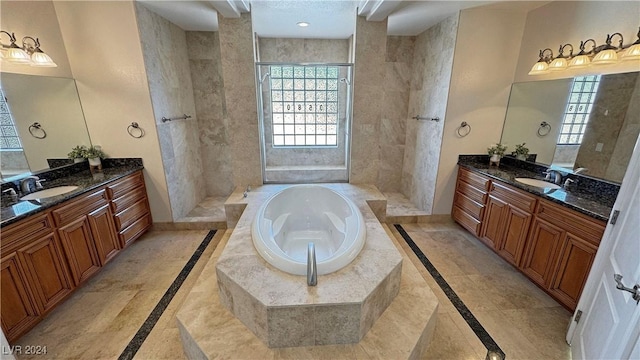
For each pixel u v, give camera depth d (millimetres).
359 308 1392
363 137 3375
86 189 2102
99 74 2557
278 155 4227
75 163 2580
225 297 1628
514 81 2881
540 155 2627
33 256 1680
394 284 1700
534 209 2143
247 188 3320
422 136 3562
